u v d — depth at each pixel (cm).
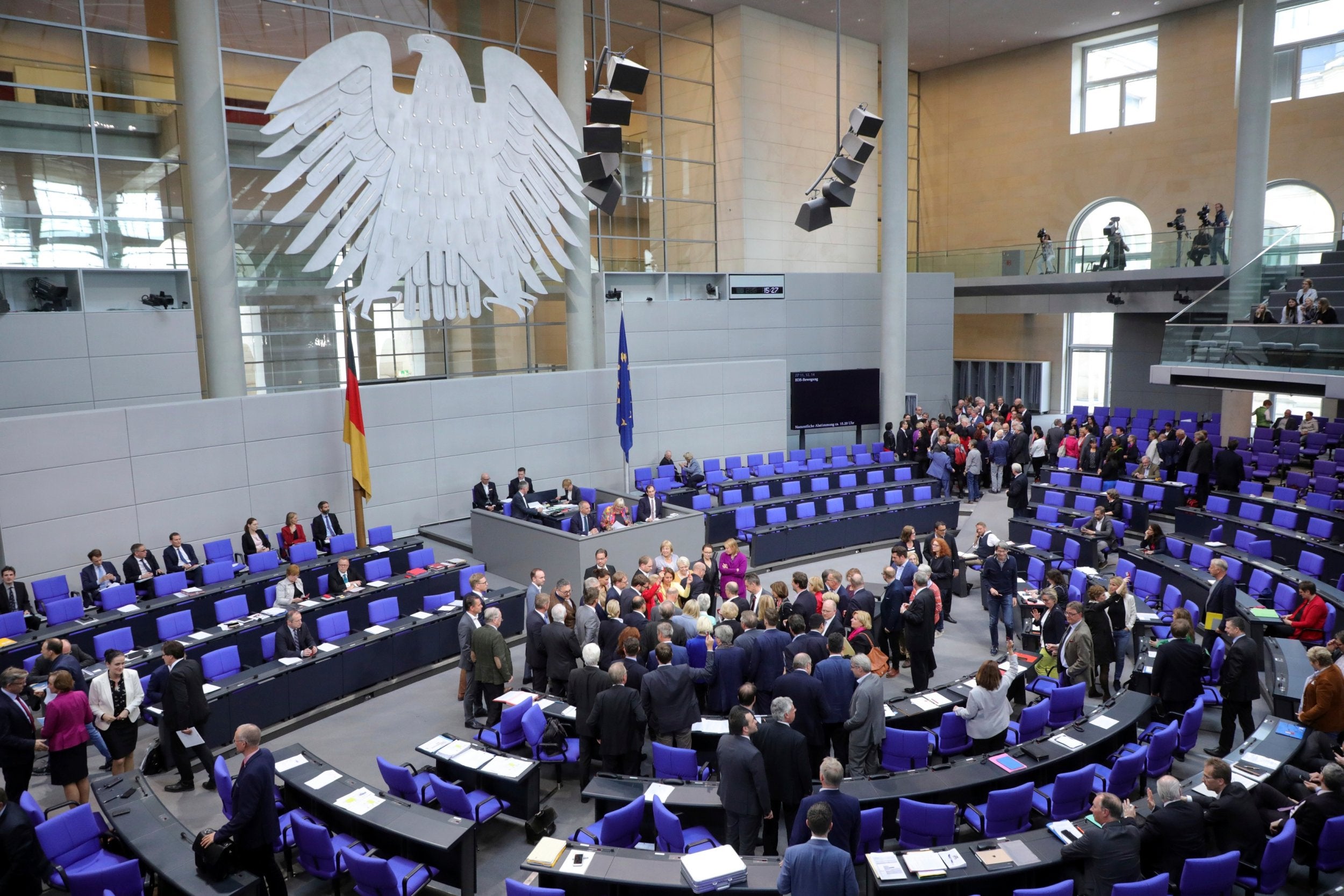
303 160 1723
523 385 1986
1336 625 1220
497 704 1006
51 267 1502
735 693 927
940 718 932
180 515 1543
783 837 818
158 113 1694
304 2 1797
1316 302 1748
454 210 1925
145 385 1573
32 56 1555
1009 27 2741
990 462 2231
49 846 679
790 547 1741
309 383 1870
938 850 654
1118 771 762
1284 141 2455
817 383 2506
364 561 1495
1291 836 665
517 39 2112
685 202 2505
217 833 651
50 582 1317
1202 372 1867
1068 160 2916
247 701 1023
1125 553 1490
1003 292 2852
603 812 772
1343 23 2342
